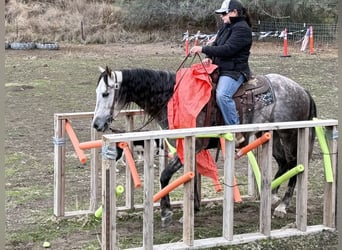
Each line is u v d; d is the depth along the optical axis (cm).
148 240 499
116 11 3106
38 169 834
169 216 596
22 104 1340
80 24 2948
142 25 3103
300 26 2923
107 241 480
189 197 511
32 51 2464
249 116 603
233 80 588
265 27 2989
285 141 618
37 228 596
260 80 614
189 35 2780
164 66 1889
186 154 507
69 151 948
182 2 3053
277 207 630
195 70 586
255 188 700
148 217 497
